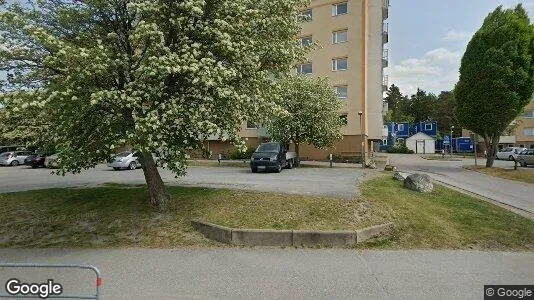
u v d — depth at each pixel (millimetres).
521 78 22906
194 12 7680
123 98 7320
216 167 25531
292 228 8023
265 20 9008
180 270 6258
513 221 8883
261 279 5805
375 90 35375
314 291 5336
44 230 8961
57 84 7402
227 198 9930
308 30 36125
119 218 9164
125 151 9492
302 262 6621
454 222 8750
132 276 5984
